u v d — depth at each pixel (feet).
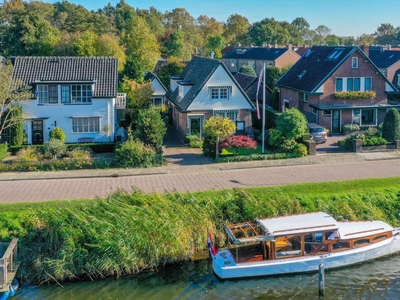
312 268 94.73
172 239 97.35
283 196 112.68
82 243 93.81
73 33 336.29
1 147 153.17
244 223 99.81
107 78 177.99
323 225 95.81
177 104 187.52
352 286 90.48
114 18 499.51
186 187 124.88
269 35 509.35
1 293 84.43
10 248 88.28
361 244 98.32
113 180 134.10
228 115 178.50
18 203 109.50
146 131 154.10
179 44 408.67
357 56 185.06
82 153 153.79
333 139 177.37
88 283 91.71
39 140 174.09
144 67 274.77
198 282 92.48
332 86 185.37
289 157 153.58
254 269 92.79
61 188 126.11
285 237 95.20
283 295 88.02
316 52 210.79
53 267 91.15
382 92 188.75
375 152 159.43
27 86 167.73
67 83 171.32
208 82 175.32
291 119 156.15
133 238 95.04
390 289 89.35
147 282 92.27
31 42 300.81
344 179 130.11
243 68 314.96
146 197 106.01
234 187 122.52
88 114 174.29
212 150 154.51
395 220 112.88
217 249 102.68
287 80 213.25
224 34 593.01
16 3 416.26
